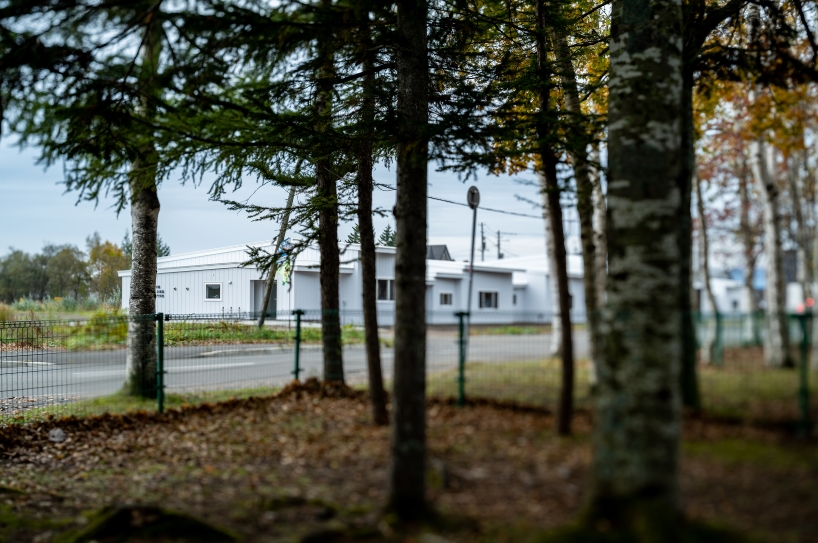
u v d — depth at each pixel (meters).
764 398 6.52
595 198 10.96
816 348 8.27
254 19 5.16
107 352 12.23
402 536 4.28
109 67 5.26
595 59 10.72
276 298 24.23
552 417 6.89
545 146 6.68
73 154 5.66
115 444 7.84
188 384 10.67
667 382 3.86
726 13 7.80
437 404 7.79
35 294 60.44
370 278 8.14
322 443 7.09
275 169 8.51
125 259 41.44
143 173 6.47
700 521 3.82
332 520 4.75
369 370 7.87
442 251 38.91
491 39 8.34
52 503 6.00
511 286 33.88
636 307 3.95
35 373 12.10
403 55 6.70
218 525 4.89
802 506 3.99
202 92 5.65
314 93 7.46
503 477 5.15
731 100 13.95
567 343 6.36
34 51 4.74
